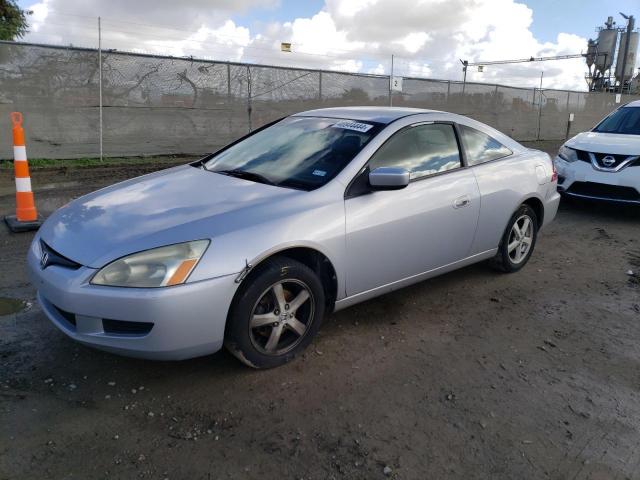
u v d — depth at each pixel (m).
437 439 2.71
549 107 20.33
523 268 5.29
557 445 2.71
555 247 6.10
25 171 5.94
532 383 3.26
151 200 3.37
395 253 3.73
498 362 3.49
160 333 2.75
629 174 7.07
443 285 4.76
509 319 4.14
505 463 2.57
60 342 3.48
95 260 2.80
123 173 9.55
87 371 3.18
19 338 3.51
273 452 2.57
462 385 3.21
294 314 3.29
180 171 4.13
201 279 2.80
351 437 2.70
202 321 2.83
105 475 2.38
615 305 4.49
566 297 4.62
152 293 2.71
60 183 8.53
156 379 3.13
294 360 3.39
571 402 3.08
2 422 2.69
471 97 17.23
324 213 3.30
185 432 2.69
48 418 2.75
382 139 3.78
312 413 2.88
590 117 22.45
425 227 3.88
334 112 4.45
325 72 13.25
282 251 3.20
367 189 3.56
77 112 10.23
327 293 3.54
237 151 4.32
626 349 3.74
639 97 24.59
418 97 15.71
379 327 3.90
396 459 2.56
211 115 11.80
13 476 2.35
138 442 2.61
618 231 6.89
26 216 6.00
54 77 9.88
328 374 3.26
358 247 3.48
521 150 5.00
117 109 10.66
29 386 3.01
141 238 2.84
